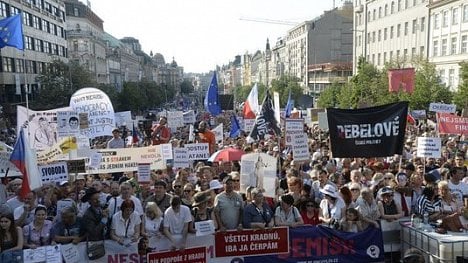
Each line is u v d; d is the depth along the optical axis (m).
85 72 57.88
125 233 8.23
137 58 169.38
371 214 9.15
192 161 14.72
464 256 7.94
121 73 135.38
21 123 12.56
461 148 17.70
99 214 8.38
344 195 9.25
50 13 70.00
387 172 11.70
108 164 12.95
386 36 66.62
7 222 7.64
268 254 8.74
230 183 8.80
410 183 10.23
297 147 12.53
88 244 8.16
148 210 8.48
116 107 72.12
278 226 8.77
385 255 9.23
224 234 8.62
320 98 60.06
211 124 38.94
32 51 61.31
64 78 53.66
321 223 9.38
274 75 151.00
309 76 104.56
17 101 55.59
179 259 8.44
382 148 10.62
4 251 7.61
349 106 47.47
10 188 11.03
